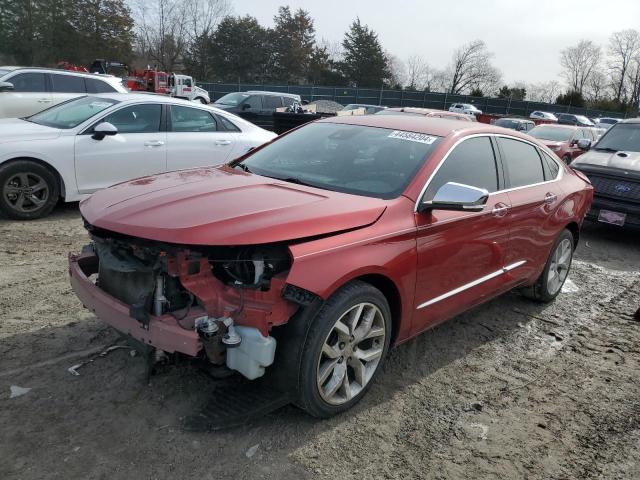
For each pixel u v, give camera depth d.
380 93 55.03
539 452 3.11
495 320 4.95
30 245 5.98
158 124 7.73
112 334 3.97
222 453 2.86
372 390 3.58
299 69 70.50
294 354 2.88
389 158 3.81
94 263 3.61
